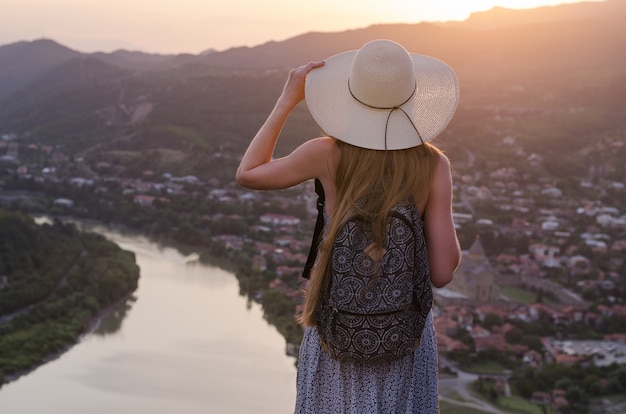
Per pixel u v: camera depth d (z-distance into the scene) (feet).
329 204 11.99
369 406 11.83
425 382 12.61
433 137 11.32
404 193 11.13
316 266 11.50
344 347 11.31
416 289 11.48
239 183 12.19
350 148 11.41
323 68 12.25
